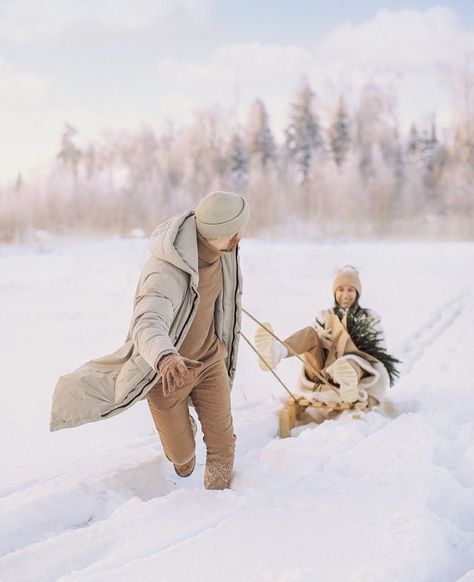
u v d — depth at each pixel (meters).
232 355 4.11
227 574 2.81
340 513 3.36
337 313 5.58
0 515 3.45
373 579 2.67
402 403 5.77
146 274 3.60
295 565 2.88
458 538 3.17
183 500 3.56
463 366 7.41
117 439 5.01
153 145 45.03
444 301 12.65
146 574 2.82
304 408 5.49
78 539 3.18
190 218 3.76
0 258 23.33
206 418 3.92
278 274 17.88
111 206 40.34
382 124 47.78
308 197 43.41
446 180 46.00
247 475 3.91
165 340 3.27
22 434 5.18
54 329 10.16
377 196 44.12
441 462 4.19
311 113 47.22
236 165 45.25
